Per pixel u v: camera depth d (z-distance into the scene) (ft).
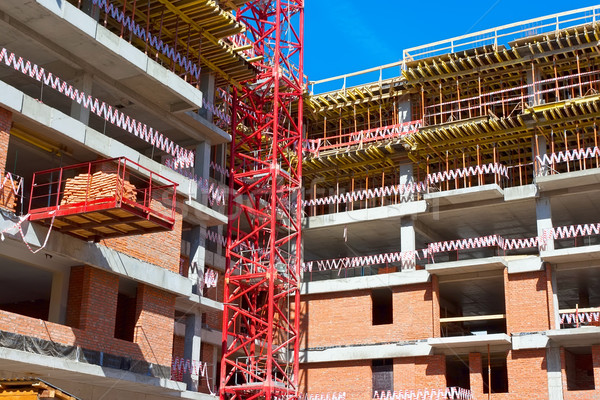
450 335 181.98
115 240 112.88
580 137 161.58
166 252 122.21
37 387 78.84
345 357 167.73
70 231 102.83
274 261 159.84
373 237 188.03
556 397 143.54
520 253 189.47
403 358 161.27
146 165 120.67
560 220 170.30
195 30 136.26
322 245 195.93
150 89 124.67
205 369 136.36
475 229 178.60
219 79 151.84
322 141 195.93
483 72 168.76
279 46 168.76
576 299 186.50
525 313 151.64
